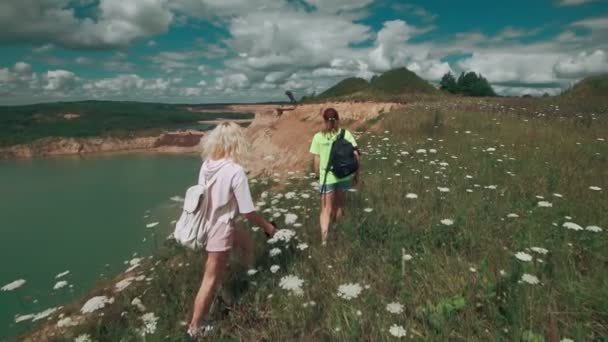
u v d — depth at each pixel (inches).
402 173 326.0
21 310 422.0
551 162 328.8
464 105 785.6
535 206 206.4
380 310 113.3
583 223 176.6
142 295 167.5
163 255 229.9
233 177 123.2
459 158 367.9
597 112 658.2
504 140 448.8
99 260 728.3
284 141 1095.6
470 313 105.8
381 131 640.4
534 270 121.5
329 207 199.3
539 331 94.3
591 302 102.0
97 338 133.1
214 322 127.8
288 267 155.5
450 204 224.4
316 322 116.4
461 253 151.3
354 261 158.4
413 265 144.2
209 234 124.3
